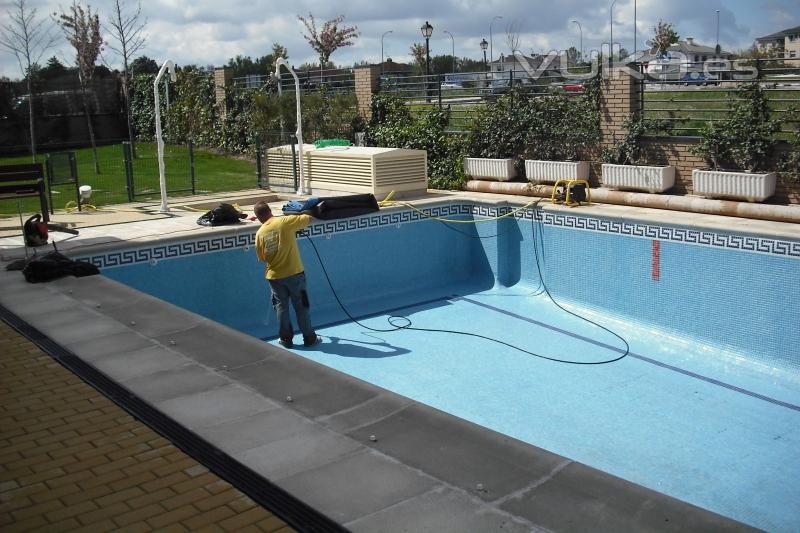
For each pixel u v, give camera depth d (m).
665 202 10.49
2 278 7.11
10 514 3.02
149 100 24.62
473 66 38.34
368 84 16.66
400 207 10.92
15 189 9.09
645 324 9.49
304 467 3.31
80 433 3.79
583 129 11.93
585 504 2.95
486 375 8.09
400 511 2.92
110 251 8.53
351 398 4.08
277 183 13.34
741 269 8.37
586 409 7.22
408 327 9.70
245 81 22.14
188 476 3.30
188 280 9.17
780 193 9.87
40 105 23.20
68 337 5.31
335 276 10.44
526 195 12.16
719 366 8.34
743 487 5.80
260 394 4.18
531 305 10.55
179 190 13.34
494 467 3.28
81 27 23.53
